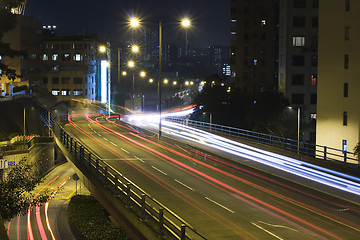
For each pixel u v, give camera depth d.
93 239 31.64
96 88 148.75
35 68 129.75
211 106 84.62
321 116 54.88
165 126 77.38
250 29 109.69
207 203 24.08
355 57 51.78
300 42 78.12
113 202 23.11
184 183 29.55
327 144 54.31
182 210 22.47
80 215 39.25
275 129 63.62
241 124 81.94
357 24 51.59
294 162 38.31
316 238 18.05
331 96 53.88
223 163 38.00
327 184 29.28
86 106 126.75
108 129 70.12
